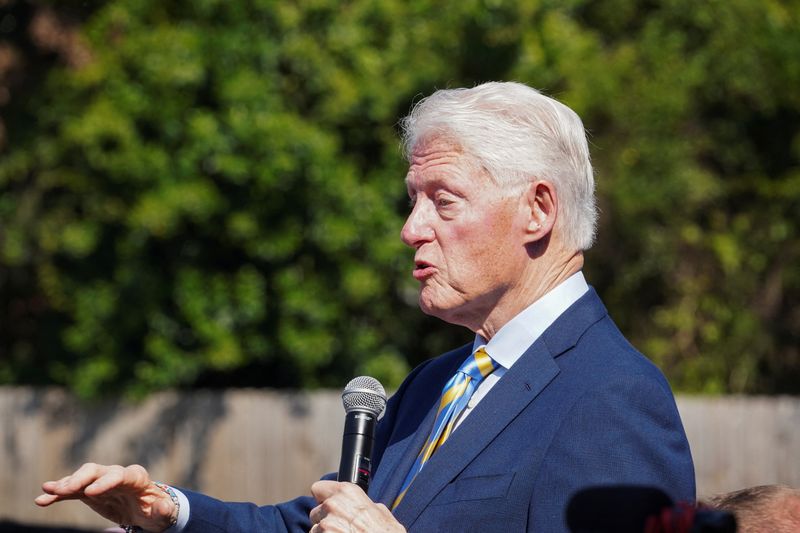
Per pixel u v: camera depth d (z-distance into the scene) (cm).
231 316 2052
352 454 616
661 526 454
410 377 718
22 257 2192
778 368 2536
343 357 2152
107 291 2058
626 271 2345
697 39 2450
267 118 1994
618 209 2281
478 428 584
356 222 2042
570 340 596
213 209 1997
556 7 2217
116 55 2031
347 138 2138
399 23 2138
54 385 2298
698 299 2452
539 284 612
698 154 2475
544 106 615
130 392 2042
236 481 2017
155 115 2012
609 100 2242
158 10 2069
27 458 2112
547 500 534
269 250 2014
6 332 2380
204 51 2019
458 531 557
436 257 611
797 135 2478
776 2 2498
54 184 2142
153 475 2045
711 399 1984
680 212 2353
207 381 2275
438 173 609
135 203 2014
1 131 2147
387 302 2186
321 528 541
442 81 2120
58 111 2078
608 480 522
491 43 2125
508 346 613
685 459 544
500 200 601
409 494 583
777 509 447
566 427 548
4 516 2109
